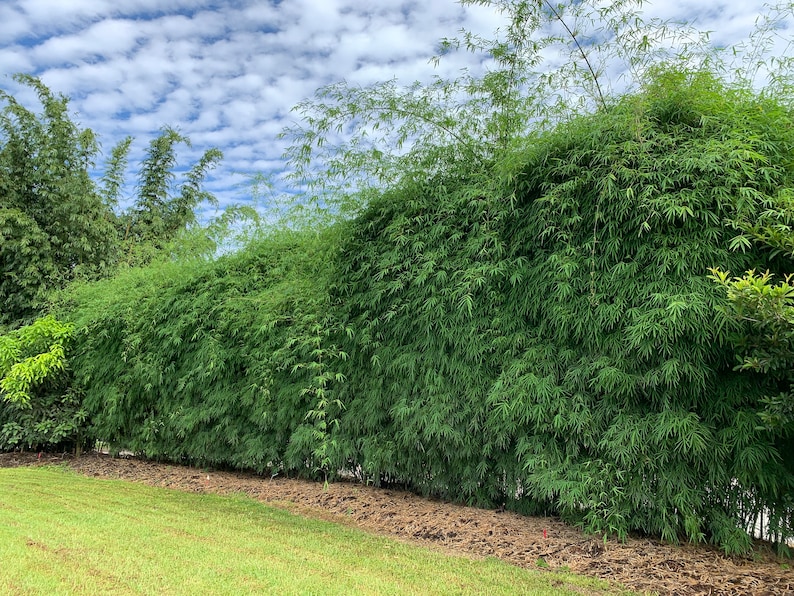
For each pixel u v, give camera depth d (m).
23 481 6.77
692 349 3.75
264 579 3.43
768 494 3.71
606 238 4.19
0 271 10.23
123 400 7.96
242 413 6.77
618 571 3.57
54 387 8.79
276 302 6.17
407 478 5.47
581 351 4.30
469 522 4.61
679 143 3.96
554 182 4.47
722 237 3.79
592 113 4.40
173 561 3.75
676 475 3.85
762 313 3.13
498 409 4.53
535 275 4.53
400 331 5.36
